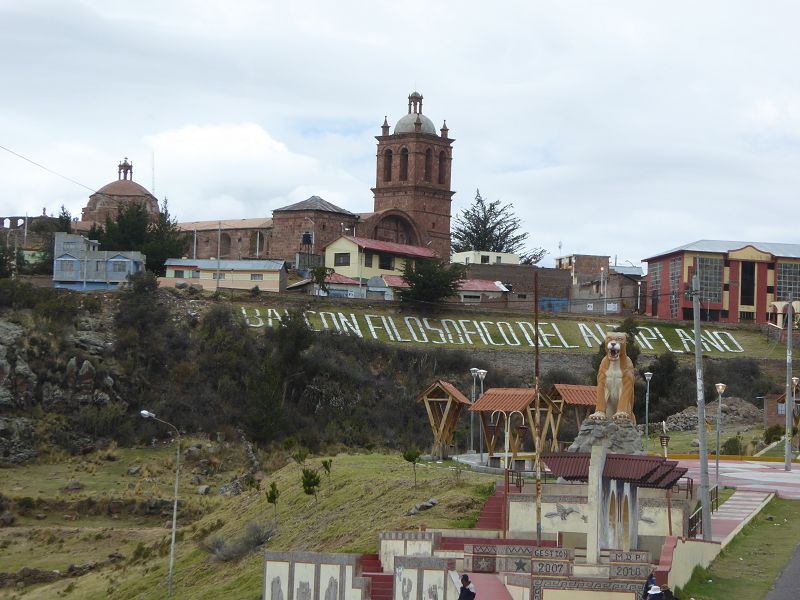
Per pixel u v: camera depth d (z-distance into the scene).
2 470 112.62
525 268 187.38
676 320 165.00
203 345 138.12
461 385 142.12
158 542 89.88
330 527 68.12
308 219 179.25
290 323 137.00
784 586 47.12
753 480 77.88
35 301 137.00
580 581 41.22
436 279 159.50
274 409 124.12
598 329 160.88
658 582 42.16
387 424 132.38
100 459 117.38
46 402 123.81
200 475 114.62
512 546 48.81
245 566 70.00
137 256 152.50
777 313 164.00
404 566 46.28
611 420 56.50
